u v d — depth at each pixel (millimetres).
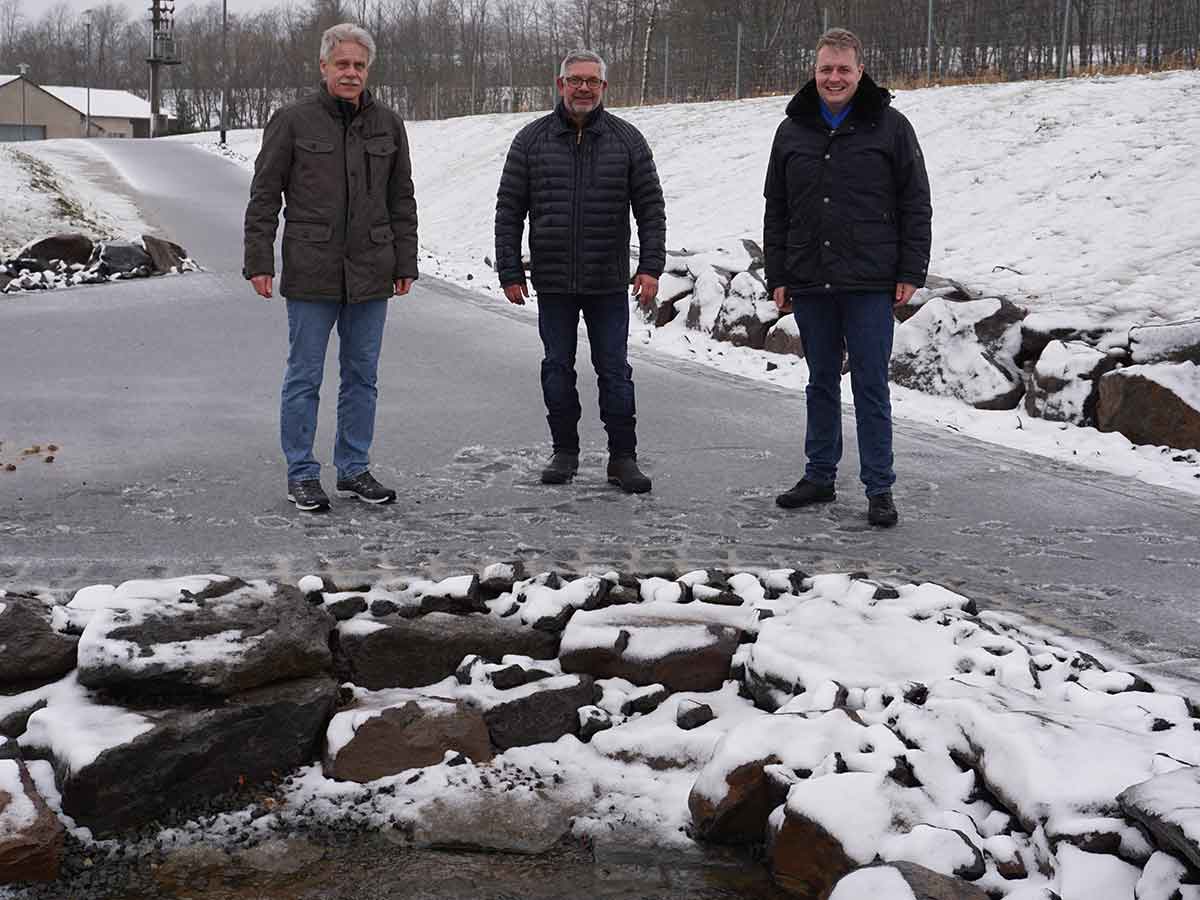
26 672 4070
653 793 3861
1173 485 6914
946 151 16875
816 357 6133
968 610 4730
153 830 3648
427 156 33469
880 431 5930
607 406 6434
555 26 70500
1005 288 11609
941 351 9391
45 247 14938
